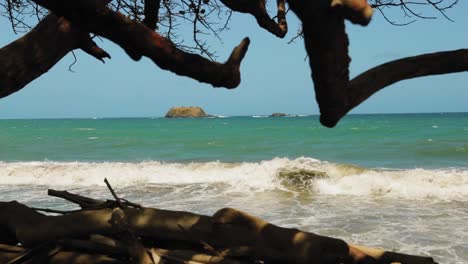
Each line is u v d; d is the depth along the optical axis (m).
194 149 30.19
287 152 27.45
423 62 1.91
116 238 3.25
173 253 3.12
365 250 3.08
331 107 1.67
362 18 1.31
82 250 3.29
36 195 12.85
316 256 2.88
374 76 1.87
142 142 35.84
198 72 1.94
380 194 12.80
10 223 3.45
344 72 1.53
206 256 3.02
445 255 7.05
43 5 1.62
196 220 3.13
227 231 3.05
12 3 4.02
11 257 3.35
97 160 25.22
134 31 1.76
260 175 15.09
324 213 10.21
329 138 37.25
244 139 37.62
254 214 10.16
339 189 13.44
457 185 13.30
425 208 10.79
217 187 14.09
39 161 24.86
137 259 3.04
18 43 2.68
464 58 1.89
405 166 20.98
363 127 56.19
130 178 15.66
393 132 44.09
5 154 28.67
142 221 3.21
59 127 74.31
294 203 11.56
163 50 1.83
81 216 3.31
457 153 24.70
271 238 2.96
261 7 3.35
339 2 1.29
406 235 8.23
